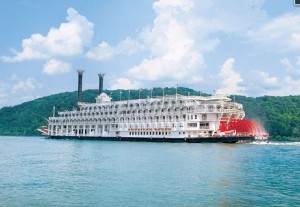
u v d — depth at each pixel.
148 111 144.38
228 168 54.44
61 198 35.38
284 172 50.44
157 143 129.00
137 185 41.16
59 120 192.88
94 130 171.88
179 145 111.44
